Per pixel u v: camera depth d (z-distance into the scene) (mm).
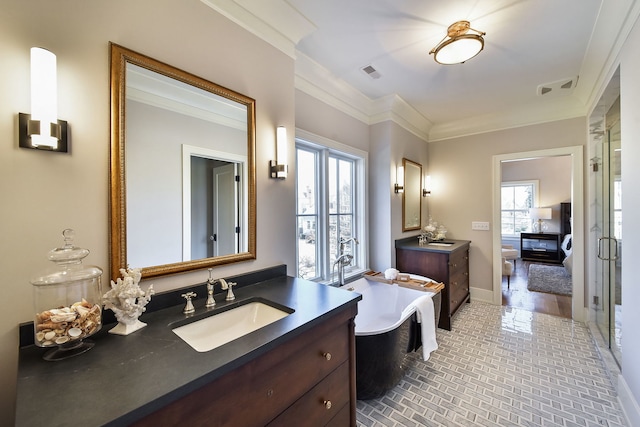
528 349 2453
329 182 2904
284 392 982
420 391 1900
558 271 5477
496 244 3623
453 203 3967
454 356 2346
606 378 2016
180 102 1308
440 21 1808
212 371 739
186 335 1088
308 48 2111
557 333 2764
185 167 1322
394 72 2473
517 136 3473
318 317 1104
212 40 1422
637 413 1482
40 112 875
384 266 3223
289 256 1852
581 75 2504
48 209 934
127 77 1120
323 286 1549
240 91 1553
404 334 1955
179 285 1291
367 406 1768
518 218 7113
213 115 1440
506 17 1765
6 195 862
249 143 1591
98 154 1041
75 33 989
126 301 963
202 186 1389
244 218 1572
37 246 915
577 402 1771
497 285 3613
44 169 925
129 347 874
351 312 1332
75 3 989
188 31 1322
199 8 1368
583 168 3049
